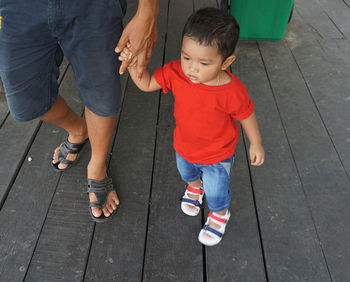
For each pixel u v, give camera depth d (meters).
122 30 1.15
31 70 1.19
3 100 2.20
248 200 1.69
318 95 2.33
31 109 1.32
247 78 2.49
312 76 2.50
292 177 1.79
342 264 1.44
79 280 1.39
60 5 0.97
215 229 1.51
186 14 3.28
